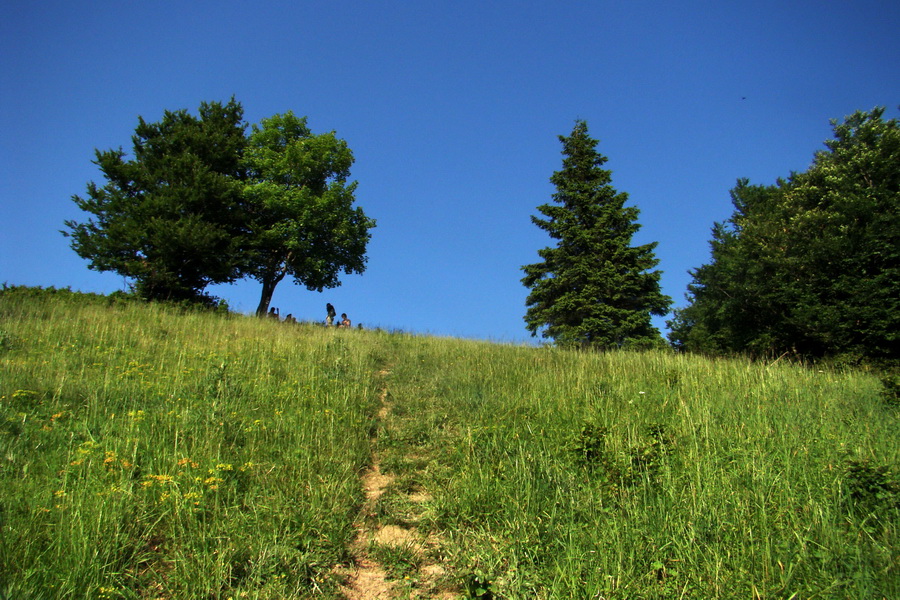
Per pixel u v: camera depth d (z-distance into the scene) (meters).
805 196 24.89
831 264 20.97
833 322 19.56
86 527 4.71
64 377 8.80
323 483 6.19
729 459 6.39
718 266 28.47
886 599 3.96
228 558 4.59
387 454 7.61
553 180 28.44
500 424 8.23
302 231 29.36
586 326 25.22
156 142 27.94
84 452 6.06
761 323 23.30
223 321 18.16
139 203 26.16
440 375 11.80
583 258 26.17
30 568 4.21
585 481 6.18
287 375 10.80
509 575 4.51
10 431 6.61
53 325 13.40
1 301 15.40
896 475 5.69
